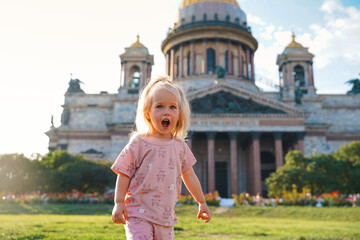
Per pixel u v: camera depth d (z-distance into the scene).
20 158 67.75
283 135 80.62
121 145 86.06
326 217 38.06
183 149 6.11
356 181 60.19
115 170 5.60
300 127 76.44
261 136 86.75
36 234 14.73
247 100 79.69
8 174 66.06
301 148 75.50
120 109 91.38
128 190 5.61
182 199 55.78
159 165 5.63
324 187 59.97
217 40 102.19
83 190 68.38
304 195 52.62
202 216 6.34
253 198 60.06
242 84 100.12
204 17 105.50
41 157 73.50
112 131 86.94
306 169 61.50
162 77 6.30
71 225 20.72
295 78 102.44
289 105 77.69
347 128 92.94
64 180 63.12
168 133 6.00
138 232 5.16
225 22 105.00
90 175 66.06
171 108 5.79
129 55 95.56
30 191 67.00
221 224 26.05
